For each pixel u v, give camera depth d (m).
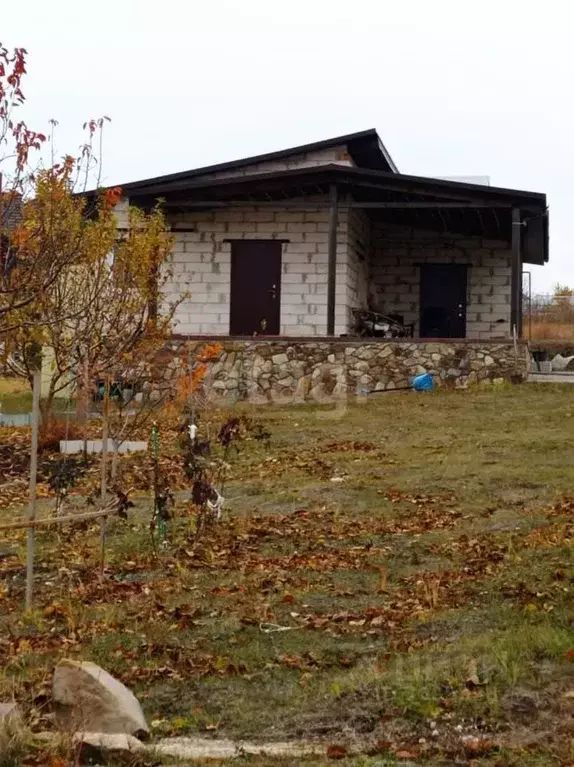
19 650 6.46
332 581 7.89
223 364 19.97
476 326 24.81
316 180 20.78
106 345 14.31
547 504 10.05
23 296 10.49
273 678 5.93
